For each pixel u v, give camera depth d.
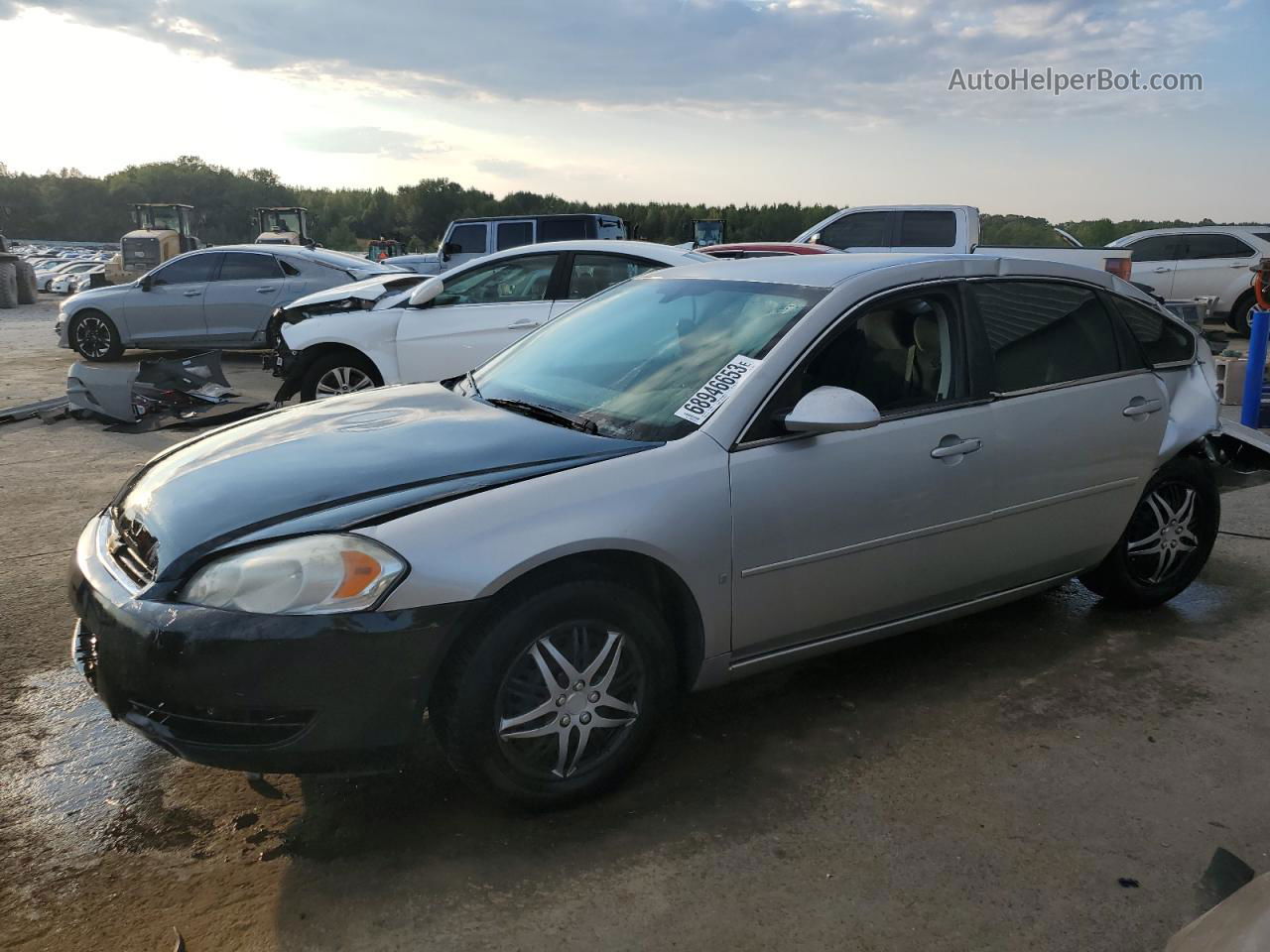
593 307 3.98
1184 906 2.40
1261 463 4.37
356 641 2.35
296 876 2.49
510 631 2.51
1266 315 7.82
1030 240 15.07
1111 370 3.84
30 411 8.53
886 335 3.27
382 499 2.56
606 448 2.84
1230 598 4.47
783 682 3.60
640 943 2.26
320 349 7.37
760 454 2.91
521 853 2.58
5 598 4.30
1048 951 2.25
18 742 3.14
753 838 2.65
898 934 2.29
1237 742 3.19
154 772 2.98
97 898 2.40
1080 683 3.60
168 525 2.62
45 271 39.12
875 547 3.16
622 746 2.78
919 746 3.15
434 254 20.17
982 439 3.36
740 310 3.36
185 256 12.68
